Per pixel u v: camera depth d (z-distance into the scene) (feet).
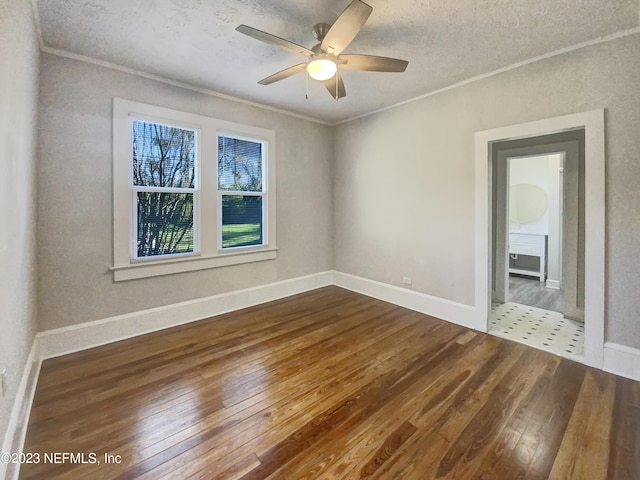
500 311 12.37
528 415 6.06
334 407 6.31
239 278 12.39
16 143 5.19
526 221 18.63
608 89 7.54
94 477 4.62
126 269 9.52
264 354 8.59
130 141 9.52
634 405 6.33
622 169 7.43
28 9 5.98
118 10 6.64
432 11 6.66
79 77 8.59
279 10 6.70
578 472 4.75
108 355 8.48
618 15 6.72
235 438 5.45
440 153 11.12
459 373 7.61
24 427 5.57
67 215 8.54
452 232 10.91
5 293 4.56
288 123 13.71
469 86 10.16
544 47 8.12
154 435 5.50
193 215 11.14
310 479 4.62
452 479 4.63
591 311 7.88
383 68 7.38
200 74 9.80
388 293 13.25
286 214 13.87
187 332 10.05
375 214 13.70
